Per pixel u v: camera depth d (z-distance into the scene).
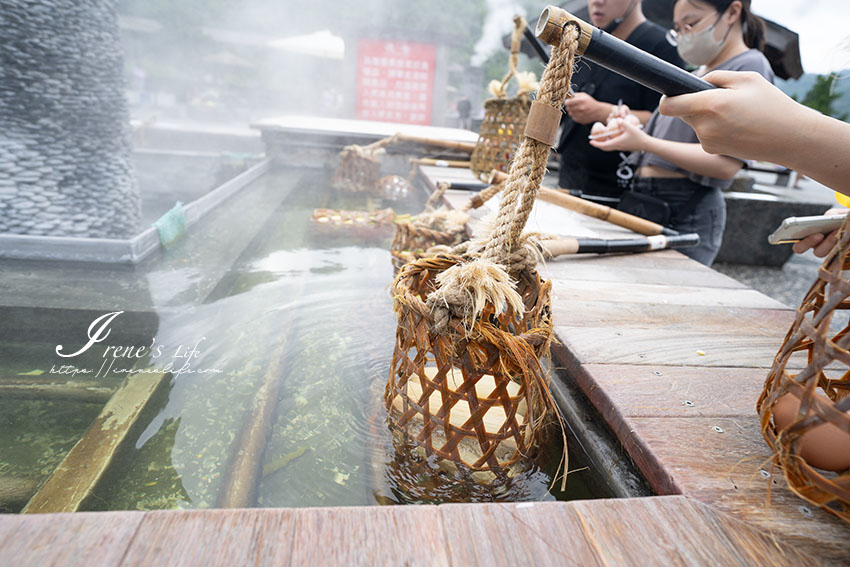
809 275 4.99
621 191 3.75
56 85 3.37
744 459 1.00
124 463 1.14
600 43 0.99
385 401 1.34
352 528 0.76
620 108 2.59
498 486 1.09
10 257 2.52
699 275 2.23
